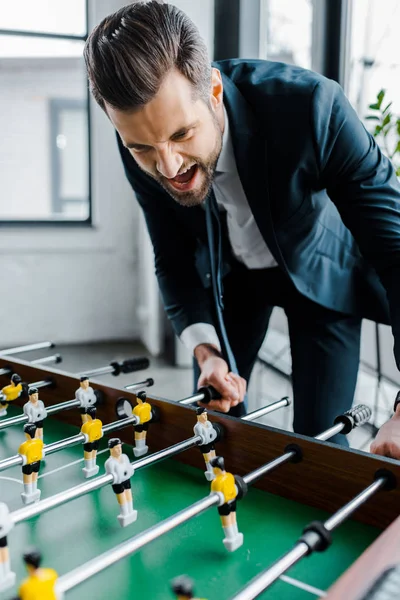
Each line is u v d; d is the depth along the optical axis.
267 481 0.81
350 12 2.19
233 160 1.08
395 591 0.46
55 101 4.04
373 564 0.50
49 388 1.12
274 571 0.53
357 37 2.21
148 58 0.75
